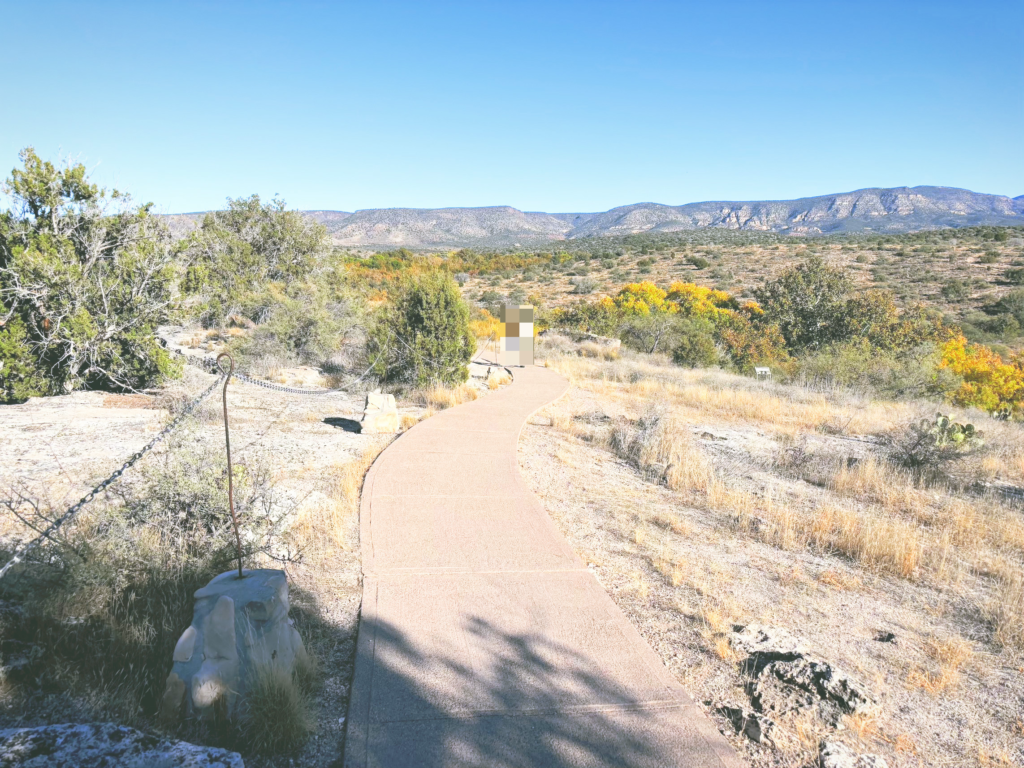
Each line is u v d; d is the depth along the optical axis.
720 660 4.12
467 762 3.04
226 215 22.98
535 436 10.59
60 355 11.09
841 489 8.93
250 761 3.01
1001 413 18.61
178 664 3.13
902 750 3.41
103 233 11.42
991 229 84.38
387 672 3.73
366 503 6.63
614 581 5.23
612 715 3.47
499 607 4.61
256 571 3.66
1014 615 5.02
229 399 11.68
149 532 4.68
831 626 4.80
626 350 26.55
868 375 20.48
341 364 16.19
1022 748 3.53
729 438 11.88
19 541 4.46
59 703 3.03
